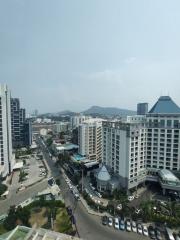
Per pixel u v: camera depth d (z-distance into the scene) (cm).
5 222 7188
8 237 3750
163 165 11050
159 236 6725
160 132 10944
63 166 15212
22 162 15988
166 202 9150
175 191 9975
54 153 19800
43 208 8650
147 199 9581
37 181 12244
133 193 10319
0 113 12550
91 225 7469
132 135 10031
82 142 16112
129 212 8106
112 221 7762
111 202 9231
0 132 12612
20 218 7388
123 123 10469
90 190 10856
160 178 10538
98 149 17112
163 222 7550
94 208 8719
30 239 3612
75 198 9825
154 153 11212
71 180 12475
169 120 10712
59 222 7550
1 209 8719
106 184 10400
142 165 11025
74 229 7169
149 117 11262
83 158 15638
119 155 10706
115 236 6806
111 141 11512
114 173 11281
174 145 10694
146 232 6956
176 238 6619
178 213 7919
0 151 12706
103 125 12319
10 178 12988
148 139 11269
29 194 10362
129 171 10112
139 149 10612
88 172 13238
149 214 7856
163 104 11650
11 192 10650
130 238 6719
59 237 3653
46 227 7175
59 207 8769
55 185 11525
